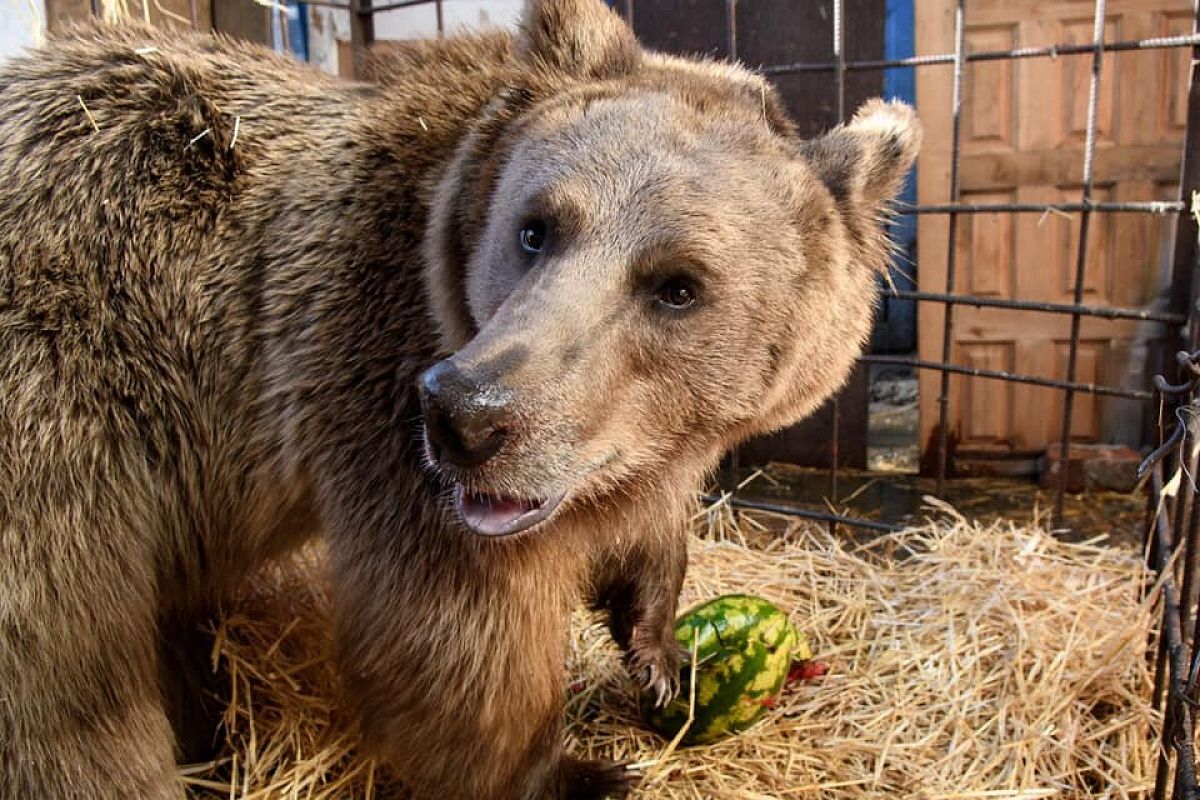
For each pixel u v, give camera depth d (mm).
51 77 968
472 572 855
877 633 1313
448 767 904
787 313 826
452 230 854
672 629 1090
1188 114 1354
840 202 888
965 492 2172
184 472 958
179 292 934
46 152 927
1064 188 2174
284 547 1058
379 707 903
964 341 2254
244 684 1086
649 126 792
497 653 869
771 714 1134
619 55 919
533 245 784
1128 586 1324
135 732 923
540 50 917
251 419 960
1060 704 1128
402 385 880
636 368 774
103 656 899
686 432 837
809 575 1474
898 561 1572
